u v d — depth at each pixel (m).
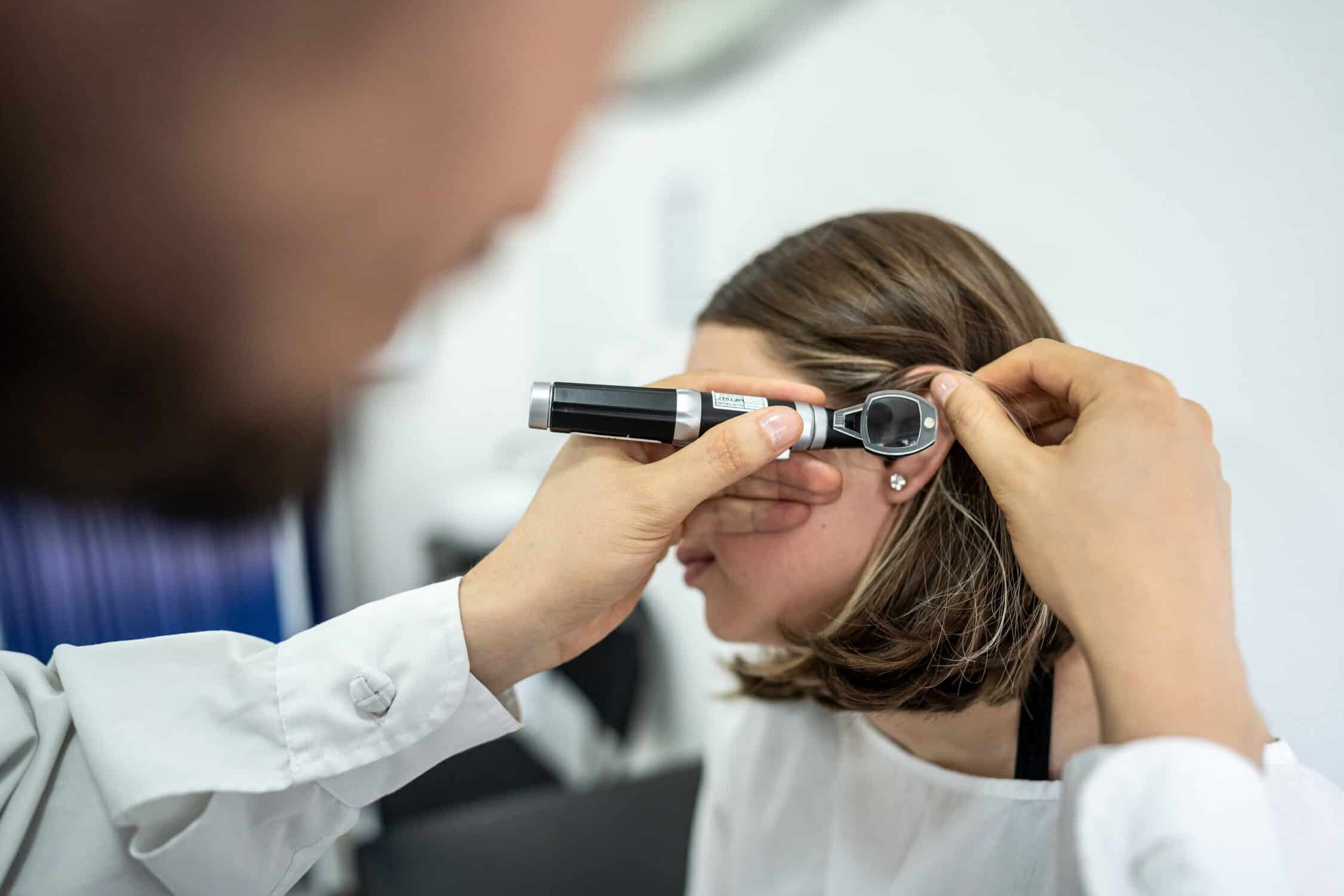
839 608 0.59
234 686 0.47
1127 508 0.36
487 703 0.49
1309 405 0.62
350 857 1.31
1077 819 0.28
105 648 0.47
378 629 0.48
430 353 1.27
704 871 0.86
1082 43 0.74
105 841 0.43
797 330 0.58
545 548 0.48
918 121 0.91
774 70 1.05
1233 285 0.66
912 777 0.62
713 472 0.46
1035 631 0.51
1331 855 0.42
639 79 1.05
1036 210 0.81
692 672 1.37
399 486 1.41
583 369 1.41
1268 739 0.48
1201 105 0.66
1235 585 0.68
